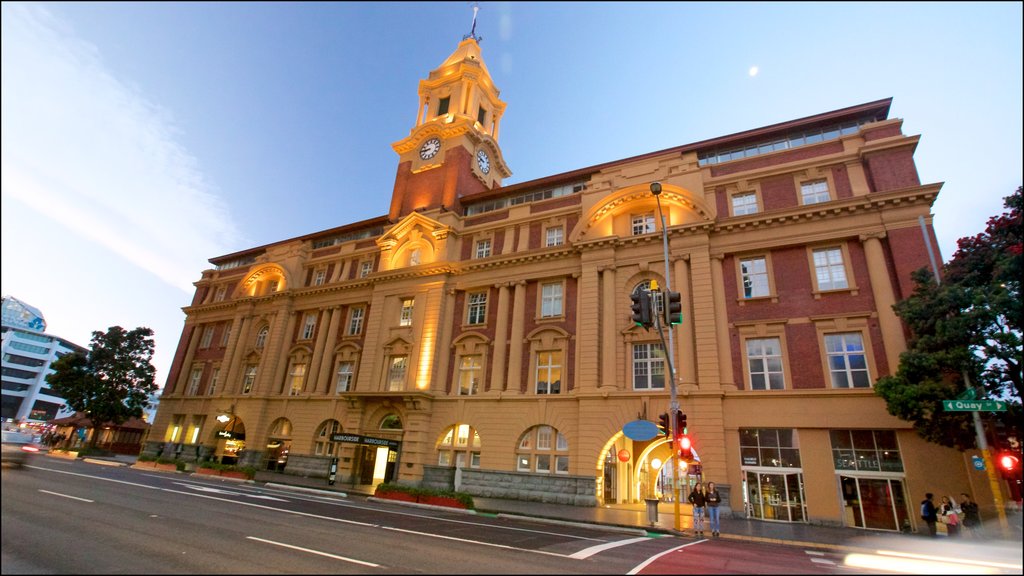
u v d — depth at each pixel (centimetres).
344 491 2514
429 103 4509
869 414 2045
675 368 2441
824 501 2019
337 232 4272
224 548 963
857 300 2248
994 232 1727
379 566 898
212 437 3897
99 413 4416
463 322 3225
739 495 2134
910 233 2212
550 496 2478
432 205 3791
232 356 4156
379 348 3403
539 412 2684
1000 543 1133
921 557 1242
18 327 7438
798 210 2422
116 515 1202
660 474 3269
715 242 2602
